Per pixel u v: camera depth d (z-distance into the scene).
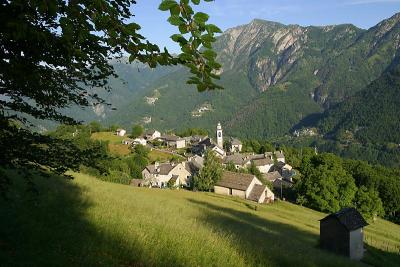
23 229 10.77
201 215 27.75
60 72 7.48
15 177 16.52
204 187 76.56
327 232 35.69
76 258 9.80
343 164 99.25
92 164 8.66
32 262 8.71
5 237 9.99
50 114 8.38
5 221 11.02
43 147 8.38
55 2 4.19
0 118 7.07
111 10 4.30
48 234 10.88
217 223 24.92
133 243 12.48
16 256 8.89
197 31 3.04
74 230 12.17
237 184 74.12
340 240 35.19
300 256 18.55
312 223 52.62
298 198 74.56
